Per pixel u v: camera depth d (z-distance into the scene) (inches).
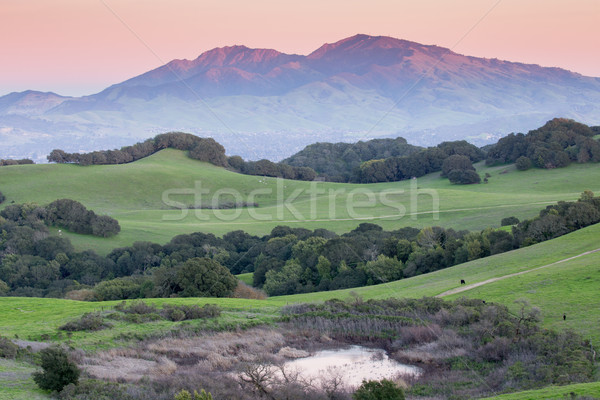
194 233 3937.0
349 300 1756.9
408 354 1306.6
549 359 1154.0
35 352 1181.7
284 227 3853.3
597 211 2496.3
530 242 2464.3
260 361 1254.3
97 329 1429.6
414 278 2255.2
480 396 1046.4
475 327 1375.5
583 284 1571.1
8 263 3501.5
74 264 3582.7
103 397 967.0
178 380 1112.8
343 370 1242.0
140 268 3565.5
